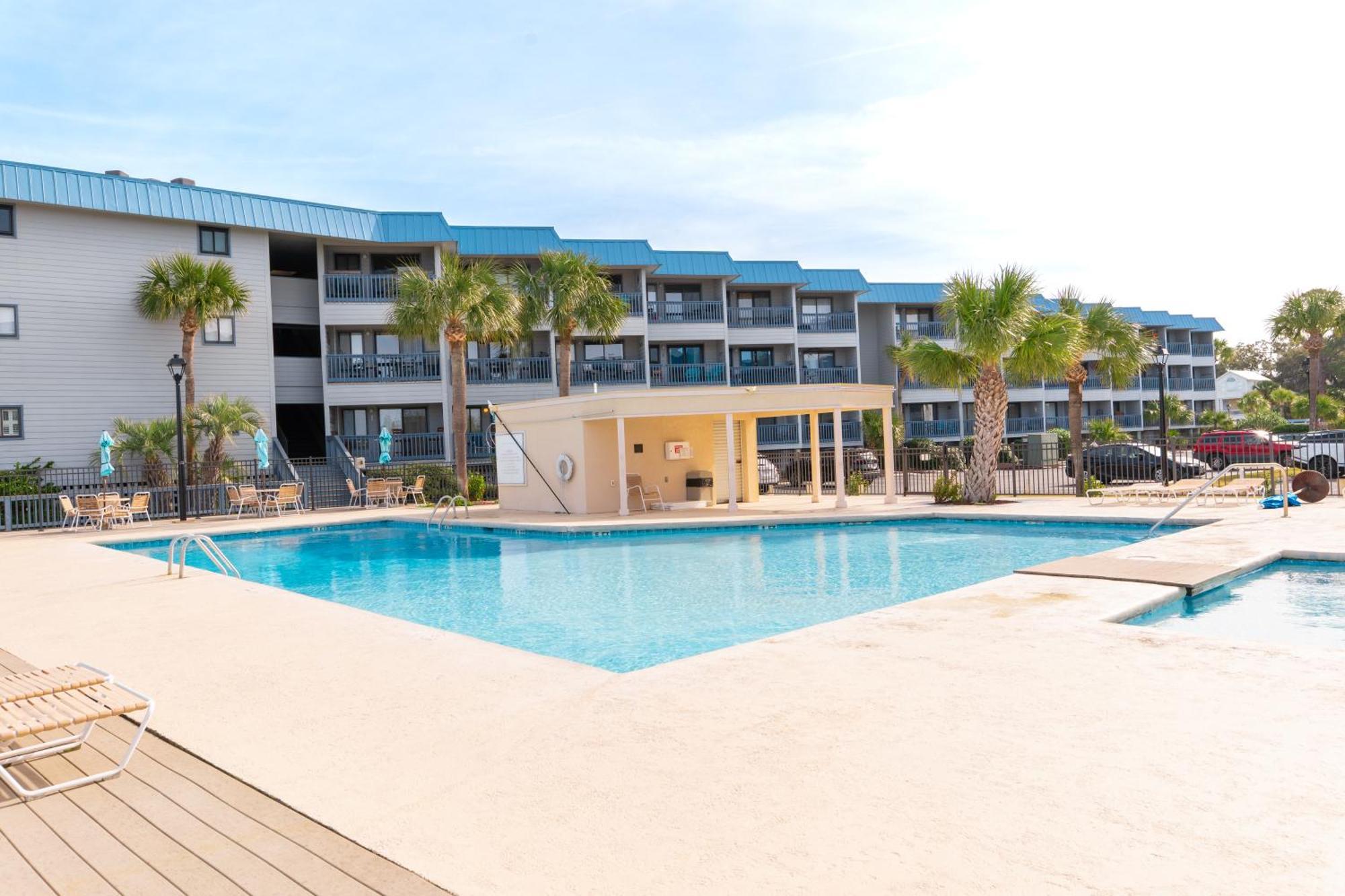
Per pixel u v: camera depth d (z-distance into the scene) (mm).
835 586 12180
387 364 34281
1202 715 4781
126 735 5332
